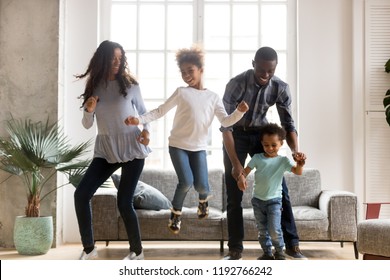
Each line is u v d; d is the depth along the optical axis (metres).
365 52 5.34
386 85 5.34
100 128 3.70
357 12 5.36
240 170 3.57
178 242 5.27
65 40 5.29
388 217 5.27
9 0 5.06
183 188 3.58
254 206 3.77
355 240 4.29
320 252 4.64
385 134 5.32
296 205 4.82
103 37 5.50
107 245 4.92
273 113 5.46
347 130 5.36
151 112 3.58
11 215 4.96
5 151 4.81
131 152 3.65
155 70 5.52
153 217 4.33
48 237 4.54
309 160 5.35
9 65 5.04
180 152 3.55
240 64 5.51
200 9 5.52
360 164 5.31
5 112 5.02
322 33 5.40
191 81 3.59
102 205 4.37
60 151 4.61
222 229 4.36
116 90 3.69
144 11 5.54
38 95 5.02
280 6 5.54
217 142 5.50
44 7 5.06
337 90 5.39
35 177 4.57
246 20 5.53
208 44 5.52
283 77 5.52
